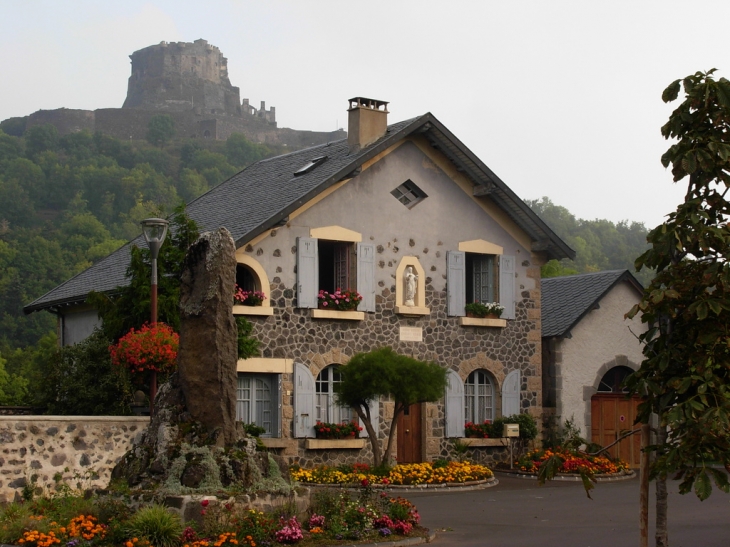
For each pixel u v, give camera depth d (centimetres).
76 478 1698
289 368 2244
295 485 1415
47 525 1241
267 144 12838
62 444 1692
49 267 6919
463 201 2561
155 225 1831
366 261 2378
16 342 6294
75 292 2598
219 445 1335
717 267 915
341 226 2350
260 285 2219
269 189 2494
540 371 2641
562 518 1655
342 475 2070
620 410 2781
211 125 12975
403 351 2419
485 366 2548
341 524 1326
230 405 1364
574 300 2788
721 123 958
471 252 2562
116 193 9862
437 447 2456
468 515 1688
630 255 9306
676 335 952
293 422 2236
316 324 2294
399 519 1409
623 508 1802
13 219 9088
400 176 2458
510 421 2547
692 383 908
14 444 1639
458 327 2517
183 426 1344
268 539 1199
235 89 16000
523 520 1627
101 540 1177
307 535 1265
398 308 2405
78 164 10644
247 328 2136
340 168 2316
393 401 2402
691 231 927
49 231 8294
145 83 15338
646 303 927
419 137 2494
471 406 2552
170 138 12625
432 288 2486
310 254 2289
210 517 1215
